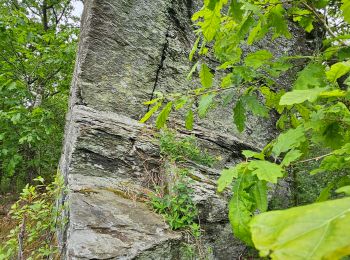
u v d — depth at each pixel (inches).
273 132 240.7
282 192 192.4
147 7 216.4
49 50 296.2
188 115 76.2
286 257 14.1
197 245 121.5
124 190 146.0
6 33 263.6
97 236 105.3
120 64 200.2
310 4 69.8
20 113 245.8
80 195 128.8
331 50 67.1
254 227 17.2
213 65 226.1
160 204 135.3
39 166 308.0
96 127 166.2
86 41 192.7
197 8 241.0
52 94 363.9
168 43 219.8
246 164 45.6
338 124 57.0
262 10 67.6
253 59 67.4
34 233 122.4
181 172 148.6
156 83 210.1
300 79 63.0
